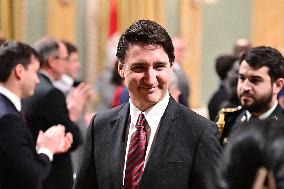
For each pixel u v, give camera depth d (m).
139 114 3.92
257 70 5.40
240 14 20.33
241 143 2.05
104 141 4.06
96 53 16.36
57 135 6.04
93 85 16.23
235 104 7.12
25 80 5.76
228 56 8.85
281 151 1.99
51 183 6.81
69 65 9.58
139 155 3.86
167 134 3.87
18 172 5.18
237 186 2.04
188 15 18.66
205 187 3.70
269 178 1.99
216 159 3.74
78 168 4.21
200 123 3.87
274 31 20.70
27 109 6.77
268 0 20.55
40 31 15.02
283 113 5.63
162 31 3.72
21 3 14.36
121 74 3.89
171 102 3.97
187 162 3.78
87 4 16.23
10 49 5.72
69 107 7.58
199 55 19.25
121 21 16.73
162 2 17.78
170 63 3.79
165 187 3.76
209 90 19.83
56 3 15.28
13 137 5.19
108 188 3.93
